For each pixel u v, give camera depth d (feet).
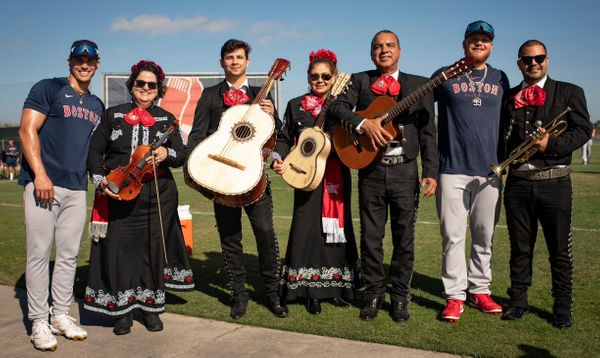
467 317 14.71
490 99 14.32
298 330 13.91
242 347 12.86
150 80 13.91
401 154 14.23
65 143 13.08
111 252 13.76
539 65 13.74
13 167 78.84
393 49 14.24
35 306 13.07
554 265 14.10
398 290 14.67
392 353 12.32
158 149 13.58
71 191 13.30
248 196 14.06
